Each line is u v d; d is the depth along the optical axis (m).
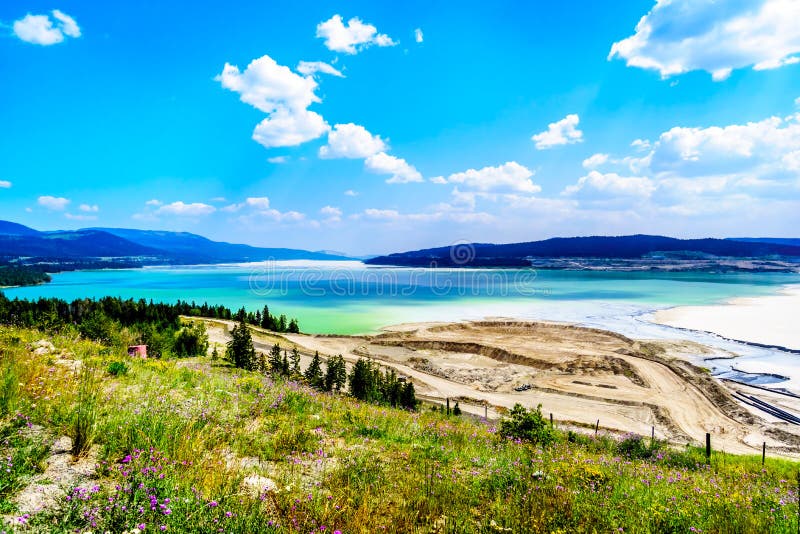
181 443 7.29
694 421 55.44
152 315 68.38
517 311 179.00
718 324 141.50
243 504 5.66
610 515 6.80
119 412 8.29
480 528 6.05
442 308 189.62
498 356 99.56
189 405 10.07
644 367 82.69
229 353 41.31
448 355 101.38
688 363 87.81
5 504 4.75
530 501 7.01
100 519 4.76
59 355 14.34
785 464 21.55
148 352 27.16
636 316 162.50
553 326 136.75
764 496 9.26
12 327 18.42
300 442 8.98
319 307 196.62
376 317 164.25
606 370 82.62
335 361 48.16
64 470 5.95
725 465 17.94
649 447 20.05
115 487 5.48
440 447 10.45
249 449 8.28
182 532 4.77
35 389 8.78
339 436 10.41
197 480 6.13
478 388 72.44
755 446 46.62
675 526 6.68
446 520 6.13
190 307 128.38
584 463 10.66
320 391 18.16
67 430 6.91
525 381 76.12
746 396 66.31
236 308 193.62
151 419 8.02
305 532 5.32
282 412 11.57
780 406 62.09
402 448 9.91
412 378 75.94
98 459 6.38
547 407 60.16
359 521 5.68
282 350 84.69
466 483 7.74
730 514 7.48
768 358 94.50
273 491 6.34
